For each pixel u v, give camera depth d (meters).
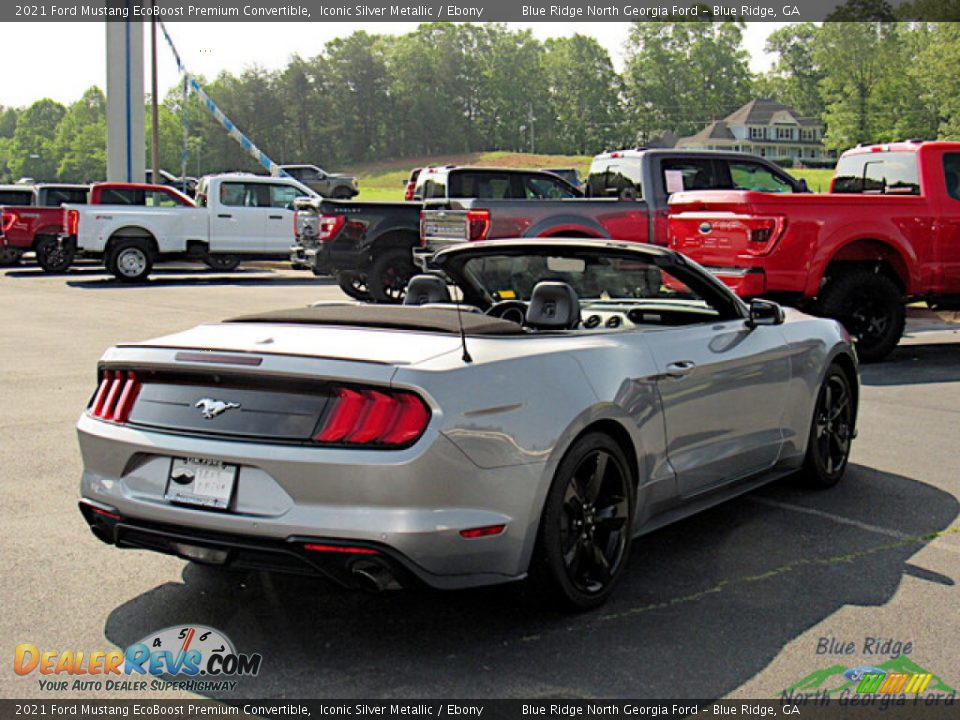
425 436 3.50
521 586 3.94
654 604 4.22
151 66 30.48
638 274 5.19
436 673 3.58
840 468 6.13
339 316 4.29
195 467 3.72
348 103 190.88
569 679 3.54
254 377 3.68
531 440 3.76
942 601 4.27
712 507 5.55
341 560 3.50
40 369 9.95
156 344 4.00
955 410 8.30
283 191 22.69
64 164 192.12
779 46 177.62
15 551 4.81
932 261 10.67
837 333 6.03
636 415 4.32
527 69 195.12
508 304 5.56
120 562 4.70
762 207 9.80
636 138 185.25
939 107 104.31
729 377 5.00
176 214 21.70
